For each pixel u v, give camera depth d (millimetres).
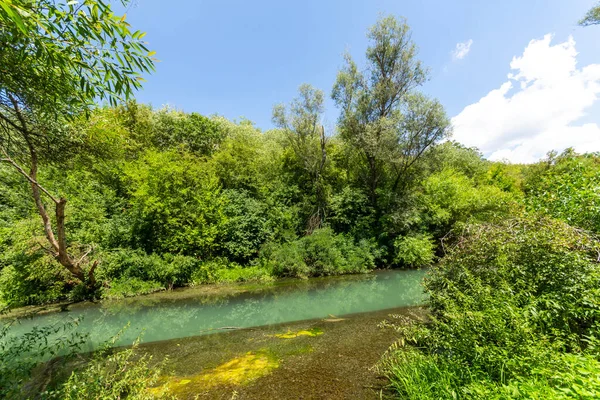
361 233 12750
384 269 11945
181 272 9430
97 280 8016
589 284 2666
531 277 3006
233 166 13078
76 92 2564
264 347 4508
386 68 13523
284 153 14953
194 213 10422
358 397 3031
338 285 9461
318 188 13758
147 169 10203
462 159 19516
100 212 9461
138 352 4500
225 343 4777
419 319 4922
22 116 3426
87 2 1669
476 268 3627
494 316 2414
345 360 3893
